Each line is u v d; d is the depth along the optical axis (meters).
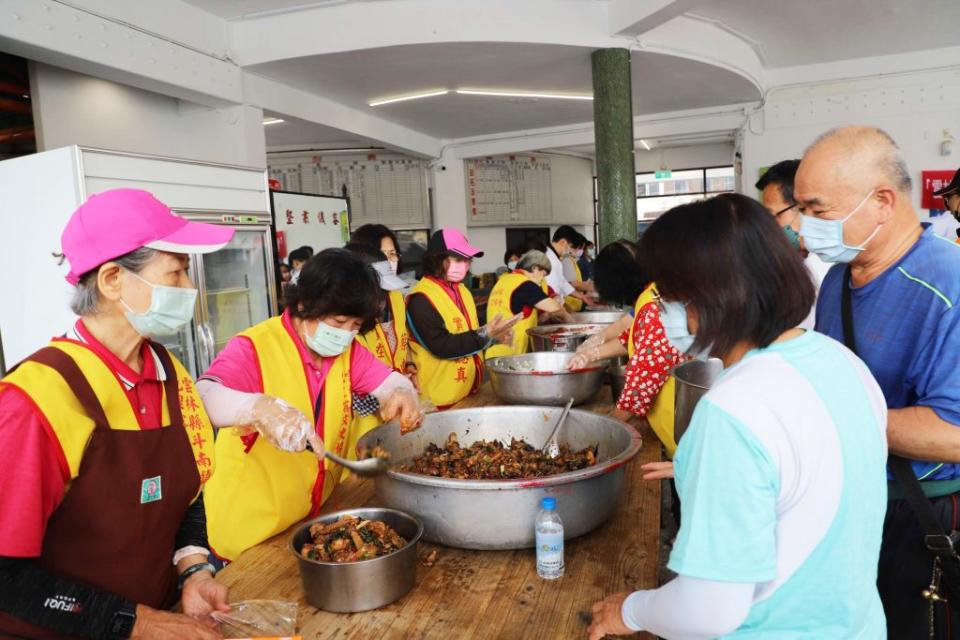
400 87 5.88
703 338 0.81
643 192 10.34
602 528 1.38
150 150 4.91
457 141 8.54
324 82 5.59
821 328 1.40
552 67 5.44
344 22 4.75
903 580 1.24
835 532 0.75
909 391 1.22
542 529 1.19
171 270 1.04
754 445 0.71
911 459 1.17
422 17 4.70
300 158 8.34
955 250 1.17
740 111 6.98
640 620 0.84
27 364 0.96
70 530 1.00
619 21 4.74
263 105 5.27
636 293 2.21
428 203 8.65
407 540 1.21
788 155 6.64
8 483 0.88
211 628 0.99
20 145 4.02
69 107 4.31
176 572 1.17
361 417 1.90
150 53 4.19
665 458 1.99
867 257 1.25
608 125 4.90
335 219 5.71
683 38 5.20
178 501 1.13
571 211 10.17
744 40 5.77
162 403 1.15
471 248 2.73
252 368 1.51
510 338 2.72
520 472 1.42
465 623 1.05
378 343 2.37
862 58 6.25
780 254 0.78
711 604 0.72
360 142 8.31
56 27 3.58
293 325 1.59
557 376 2.09
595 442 1.62
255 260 4.05
